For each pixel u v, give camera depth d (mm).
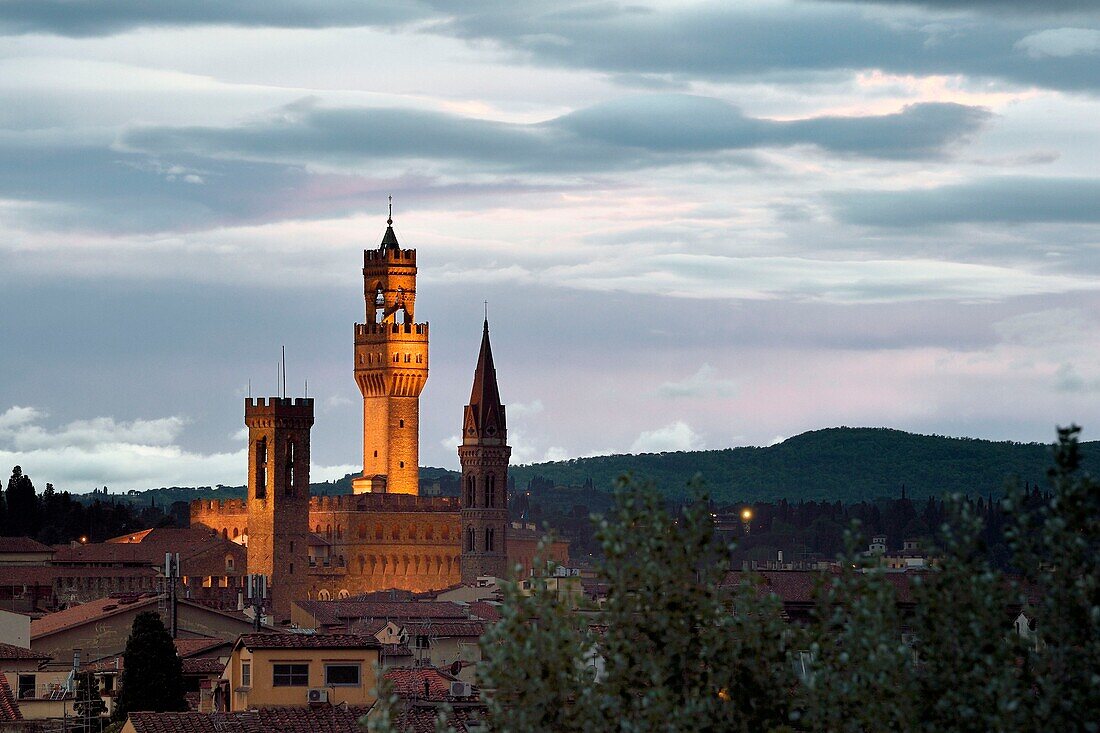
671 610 127438
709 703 123750
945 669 122688
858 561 127312
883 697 122125
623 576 128750
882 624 124000
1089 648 120688
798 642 127625
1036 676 121812
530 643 126375
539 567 132250
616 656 126188
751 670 126438
